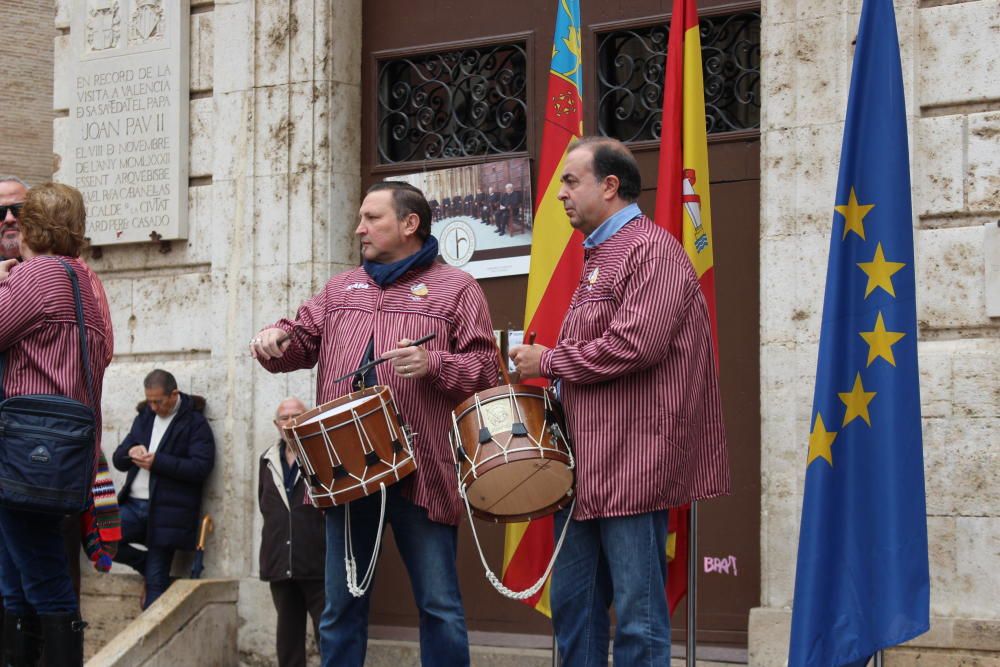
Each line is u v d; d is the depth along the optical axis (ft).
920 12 20.59
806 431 20.86
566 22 20.52
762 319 21.33
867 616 15.93
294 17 26.50
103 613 27.50
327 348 17.21
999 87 20.06
